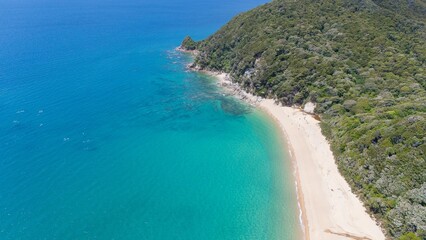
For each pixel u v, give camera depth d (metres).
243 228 52.12
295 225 52.25
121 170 65.50
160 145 74.62
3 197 56.62
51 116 84.44
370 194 53.25
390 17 109.38
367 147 60.16
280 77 95.00
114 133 78.75
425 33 102.62
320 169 64.44
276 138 77.38
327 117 78.38
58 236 49.94
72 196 57.88
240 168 66.88
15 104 89.44
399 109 67.19
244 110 92.12
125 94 101.00
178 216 54.53
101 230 51.34
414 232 44.53
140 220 53.53
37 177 62.00
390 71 85.38
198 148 73.75
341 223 51.34
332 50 98.50
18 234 49.84
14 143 71.94
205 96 101.31
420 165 51.22
